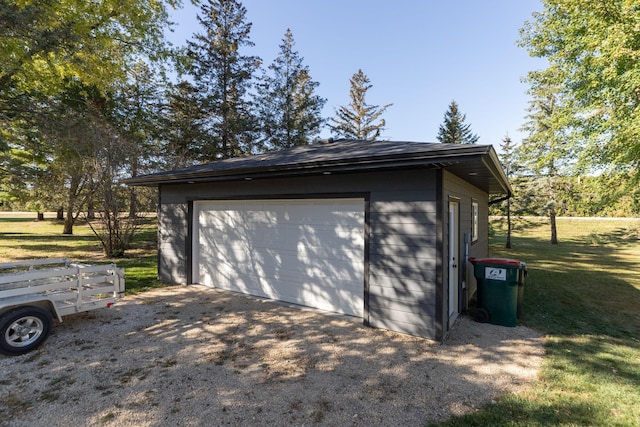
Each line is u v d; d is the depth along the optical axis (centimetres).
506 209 1816
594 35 805
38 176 1105
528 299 662
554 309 589
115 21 1141
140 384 313
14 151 1201
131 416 264
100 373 334
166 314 530
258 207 645
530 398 290
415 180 441
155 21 1223
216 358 372
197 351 390
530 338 442
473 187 700
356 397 294
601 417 261
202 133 1947
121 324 481
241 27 2189
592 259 1299
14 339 374
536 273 975
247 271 661
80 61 877
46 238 1631
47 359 365
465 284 575
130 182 754
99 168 1051
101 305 457
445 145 444
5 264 489
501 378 328
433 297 427
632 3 668
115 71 1109
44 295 404
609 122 807
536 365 359
